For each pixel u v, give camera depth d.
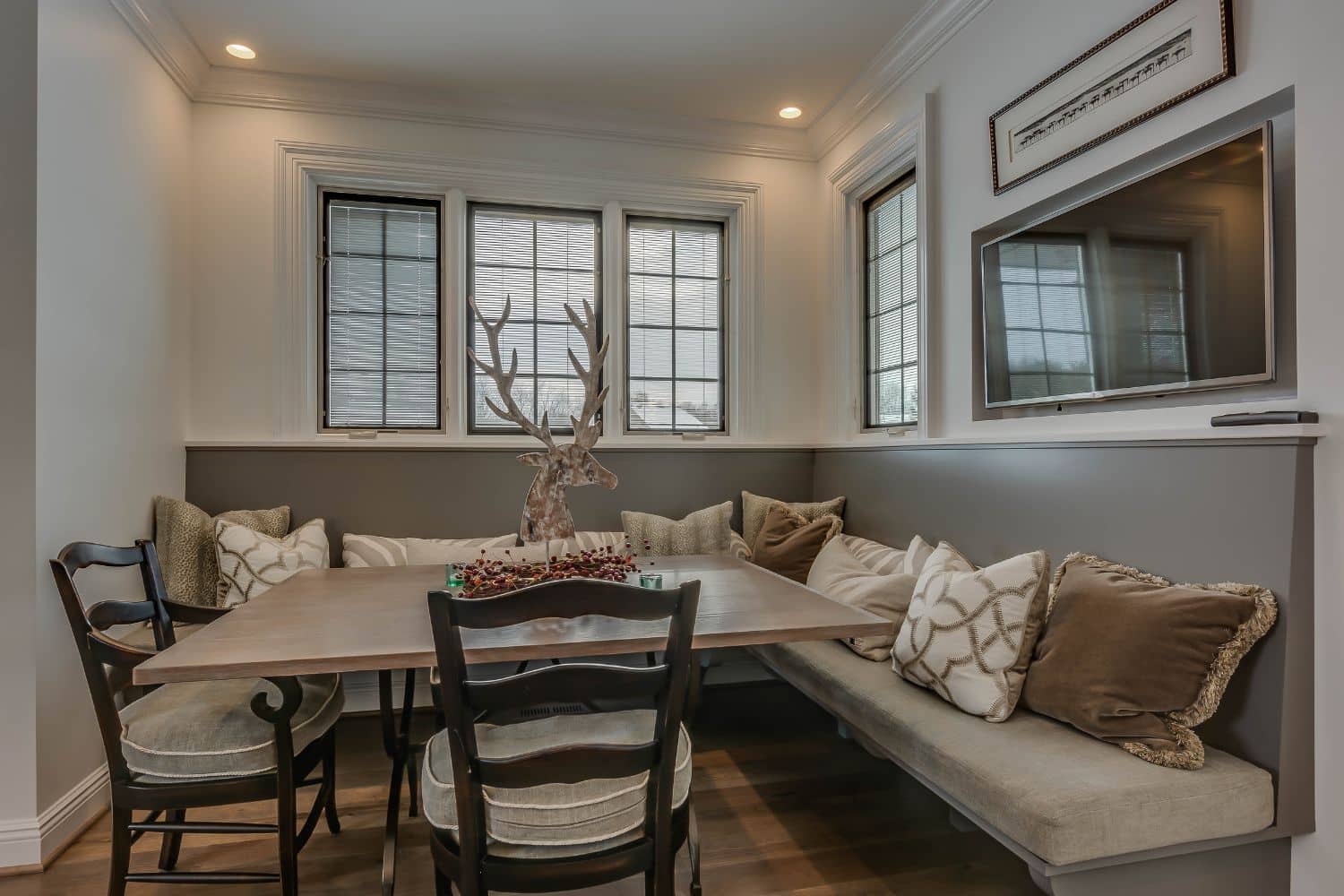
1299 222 1.50
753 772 2.47
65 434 2.10
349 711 3.10
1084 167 2.06
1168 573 1.71
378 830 2.10
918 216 2.82
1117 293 1.94
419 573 2.35
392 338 3.33
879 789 2.34
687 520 3.26
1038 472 2.14
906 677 1.98
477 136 3.31
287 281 3.09
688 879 1.84
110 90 2.35
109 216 2.35
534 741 1.50
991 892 1.78
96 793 2.19
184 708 1.65
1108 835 1.34
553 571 1.94
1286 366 1.55
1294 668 1.45
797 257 3.68
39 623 1.96
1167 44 1.79
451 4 2.59
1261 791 1.44
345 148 3.15
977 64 2.53
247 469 3.00
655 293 3.64
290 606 1.83
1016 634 1.76
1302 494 1.44
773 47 2.90
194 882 1.54
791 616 1.72
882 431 3.31
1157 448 1.75
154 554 1.98
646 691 1.24
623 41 2.84
